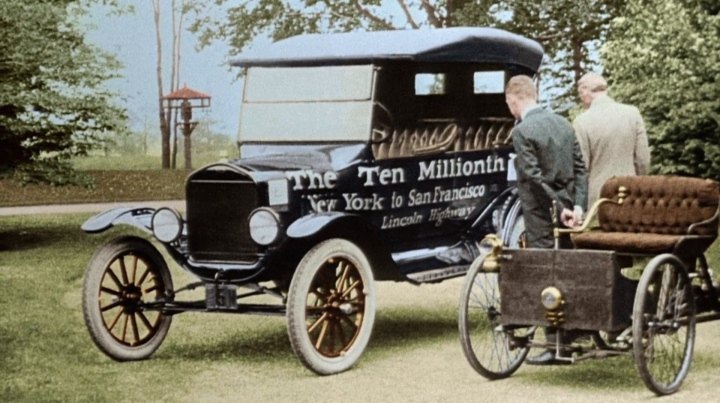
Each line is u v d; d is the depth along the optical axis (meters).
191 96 31.19
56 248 19.78
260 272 9.84
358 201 10.51
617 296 8.40
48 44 20.27
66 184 21.16
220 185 9.97
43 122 20.39
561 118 9.42
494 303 10.25
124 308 10.40
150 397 8.80
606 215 9.84
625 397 8.52
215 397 8.79
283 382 9.31
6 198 31.98
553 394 8.66
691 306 8.82
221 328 12.00
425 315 12.60
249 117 11.25
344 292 9.77
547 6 28.06
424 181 11.08
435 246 11.40
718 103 16.97
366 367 9.84
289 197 9.98
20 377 9.57
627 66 18.30
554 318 8.52
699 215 9.35
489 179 11.83
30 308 13.20
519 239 11.91
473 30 11.62
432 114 11.88
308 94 11.02
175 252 10.11
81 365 10.12
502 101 12.45
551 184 9.30
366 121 10.64
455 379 9.28
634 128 10.57
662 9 18.42
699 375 9.24
